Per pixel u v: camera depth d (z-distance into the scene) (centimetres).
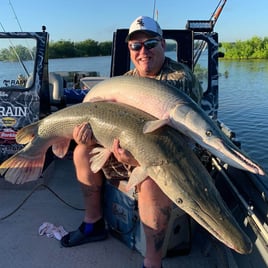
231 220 98
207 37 204
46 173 187
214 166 157
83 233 136
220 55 213
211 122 106
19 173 140
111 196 136
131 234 132
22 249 135
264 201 109
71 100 254
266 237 100
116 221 136
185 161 105
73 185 190
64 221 154
